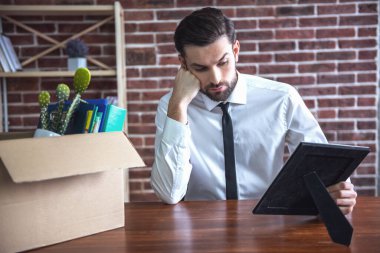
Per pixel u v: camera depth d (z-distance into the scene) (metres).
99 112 0.98
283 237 0.86
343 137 2.54
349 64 2.51
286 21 2.50
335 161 0.91
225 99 1.42
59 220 0.84
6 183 0.76
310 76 2.52
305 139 1.52
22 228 0.78
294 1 2.48
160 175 1.24
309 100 2.53
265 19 2.50
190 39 1.23
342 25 2.49
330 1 2.47
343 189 0.99
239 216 1.03
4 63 2.32
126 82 2.54
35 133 0.91
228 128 1.49
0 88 2.47
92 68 2.53
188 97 1.31
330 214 0.84
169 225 0.96
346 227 0.81
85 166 0.81
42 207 0.81
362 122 2.53
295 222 0.97
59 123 0.96
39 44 2.50
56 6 2.33
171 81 2.53
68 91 0.97
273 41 2.51
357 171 2.54
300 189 0.92
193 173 1.56
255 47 2.51
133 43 2.52
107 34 2.52
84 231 0.88
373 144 2.53
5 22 2.48
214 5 2.49
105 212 0.92
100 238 0.87
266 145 1.56
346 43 2.50
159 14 2.50
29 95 2.52
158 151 1.28
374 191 2.54
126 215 1.06
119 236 0.88
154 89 2.54
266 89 1.58
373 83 2.51
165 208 1.14
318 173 0.92
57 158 0.79
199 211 1.09
